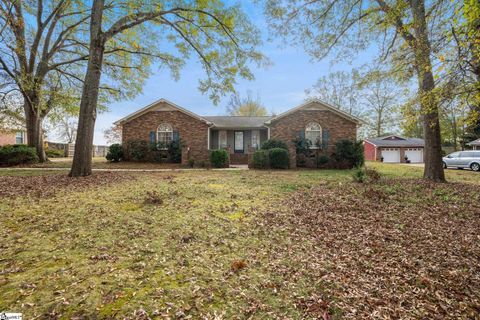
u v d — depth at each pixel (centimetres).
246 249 313
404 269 268
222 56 1211
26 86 1180
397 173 1187
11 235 334
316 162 1498
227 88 1266
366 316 194
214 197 596
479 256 301
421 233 379
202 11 1074
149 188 689
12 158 1324
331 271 262
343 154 1445
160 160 1594
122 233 350
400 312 200
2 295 205
